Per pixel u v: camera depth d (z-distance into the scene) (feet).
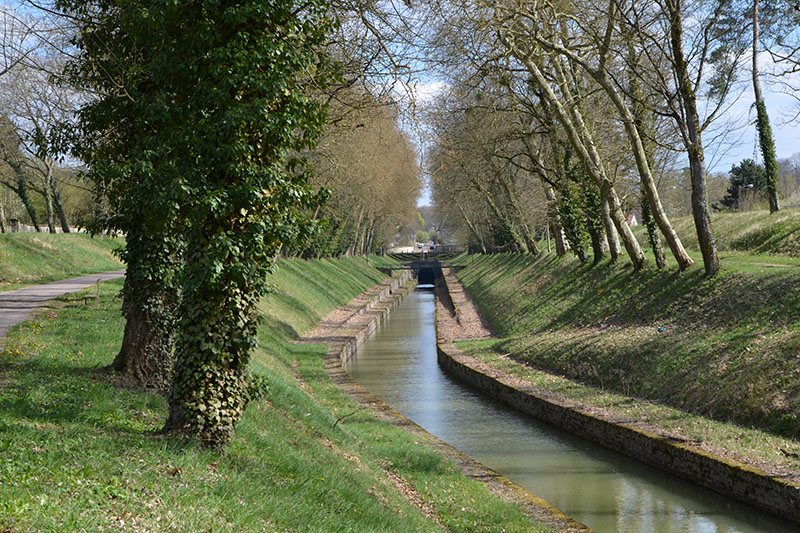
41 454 25.95
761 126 115.85
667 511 43.83
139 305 46.65
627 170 108.78
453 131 102.53
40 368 46.34
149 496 24.21
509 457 56.59
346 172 127.44
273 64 33.60
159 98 34.53
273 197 34.32
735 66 73.56
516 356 92.79
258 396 36.78
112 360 52.29
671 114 78.02
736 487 42.55
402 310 214.28
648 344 71.36
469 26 70.13
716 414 53.83
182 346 34.24
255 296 35.27
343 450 47.19
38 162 183.52
